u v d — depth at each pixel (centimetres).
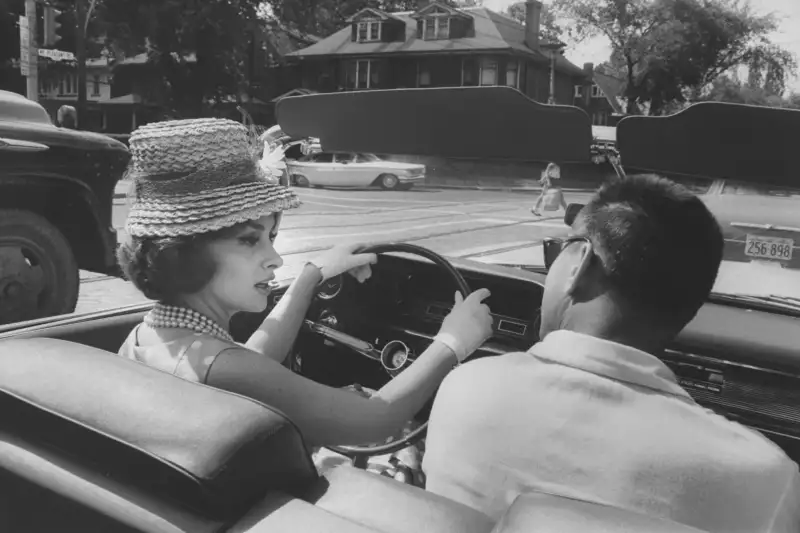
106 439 101
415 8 5497
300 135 192
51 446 109
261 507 95
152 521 94
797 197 199
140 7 3772
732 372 197
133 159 138
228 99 4275
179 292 138
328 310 251
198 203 133
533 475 102
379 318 255
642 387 101
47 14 1279
